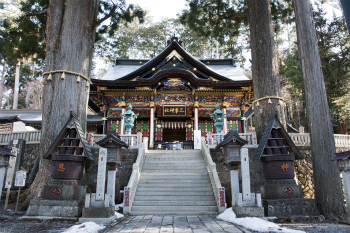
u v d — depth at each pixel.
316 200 8.48
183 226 6.18
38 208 6.95
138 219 7.35
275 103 11.47
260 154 7.82
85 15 11.19
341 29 24.88
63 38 10.54
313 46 9.46
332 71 22.95
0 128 19.62
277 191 7.51
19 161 12.08
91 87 20.66
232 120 21.55
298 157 8.13
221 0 16.16
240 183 10.95
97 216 6.67
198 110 22.20
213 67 27.41
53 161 7.48
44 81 10.38
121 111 21.23
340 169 6.81
